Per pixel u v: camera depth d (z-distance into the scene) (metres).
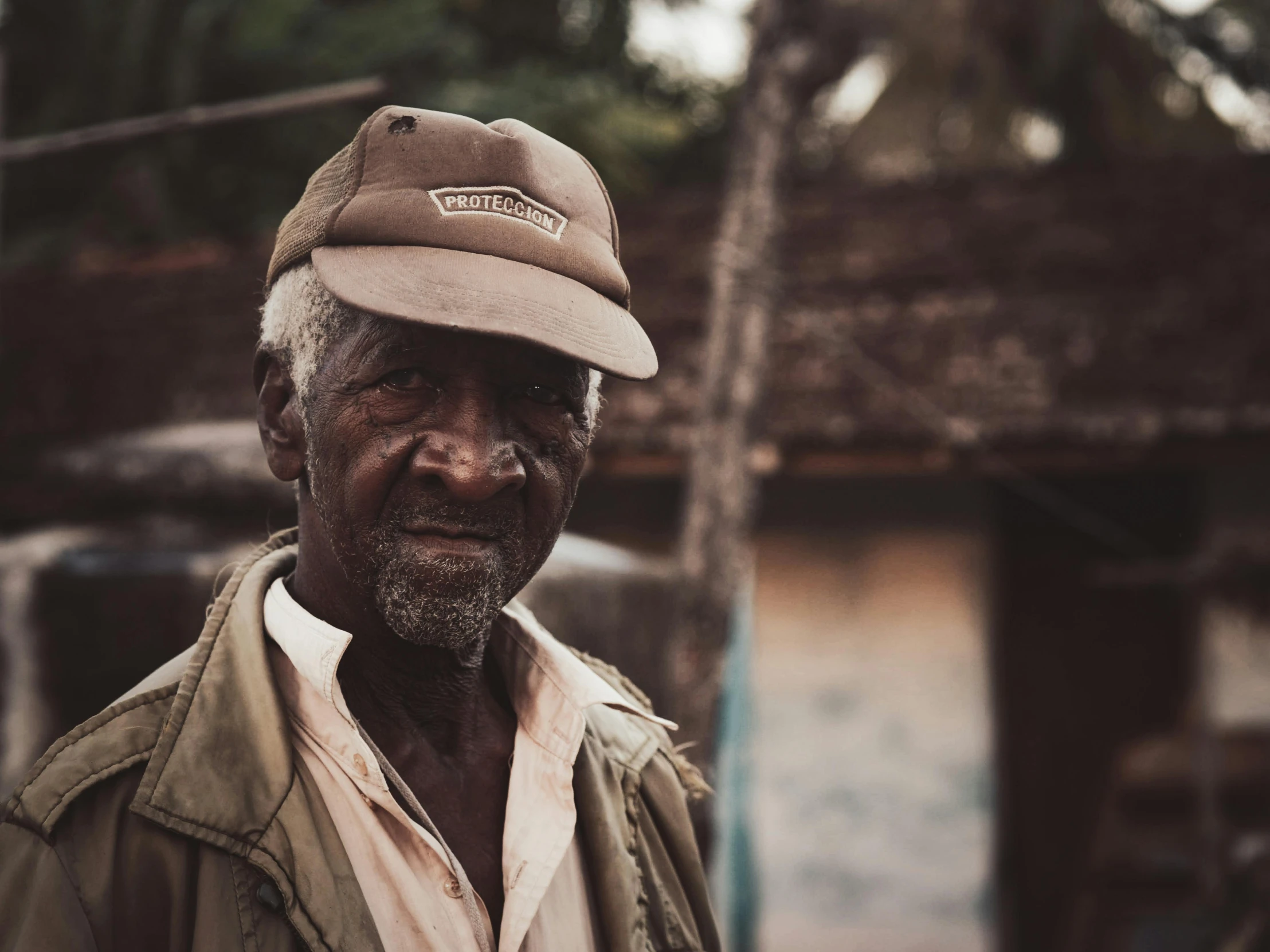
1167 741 6.04
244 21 8.87
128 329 7.21
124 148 9.06
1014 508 6.64
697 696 3.41
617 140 9.64
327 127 9.15
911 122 10.60
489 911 1.18
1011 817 6.55
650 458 5.76
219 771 1.08
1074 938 5.80
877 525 6.15
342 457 1.10
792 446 5.66
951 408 5.61
